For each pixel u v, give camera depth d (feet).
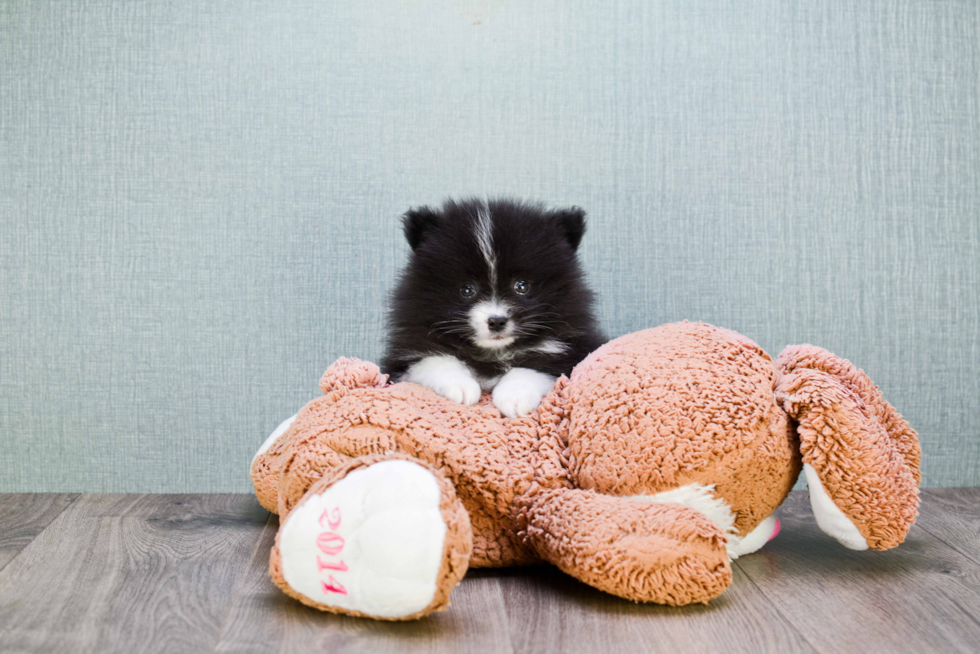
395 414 2.36
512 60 3.32
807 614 2.15
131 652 1.97
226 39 3.29
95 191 3.29
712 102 3.34
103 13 3.27
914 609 2.18
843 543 2.36
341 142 3.31
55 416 3.32
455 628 2.07
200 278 3.31
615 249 3.35
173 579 2.34
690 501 2.25
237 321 3.32
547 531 2.24
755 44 3.34
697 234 3.35
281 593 2.25
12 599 2.22
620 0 3.33
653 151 3.34
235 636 2.03
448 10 3.31
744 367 2.35
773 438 2.29
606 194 3.34
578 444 2.35
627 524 2.14
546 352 2.67
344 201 3.32
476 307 2.59
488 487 2.33
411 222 2.73
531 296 2.63
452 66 3.32
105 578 2.35
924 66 3.37
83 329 3.31
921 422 3.40
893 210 3.37
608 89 3.33
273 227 3.31
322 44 3.30
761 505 2.36
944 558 2.51
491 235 2.62
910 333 3.39
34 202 3.28
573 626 2.08
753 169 3.35
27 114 3.27
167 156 3.29
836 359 2.42
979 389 3.41
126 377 3.31
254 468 2.81
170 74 3.29
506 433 2.42
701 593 2.11
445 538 2.01
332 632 2.05
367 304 3.33
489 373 2.66
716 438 2.24
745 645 2.01
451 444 2.35
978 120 3.38
